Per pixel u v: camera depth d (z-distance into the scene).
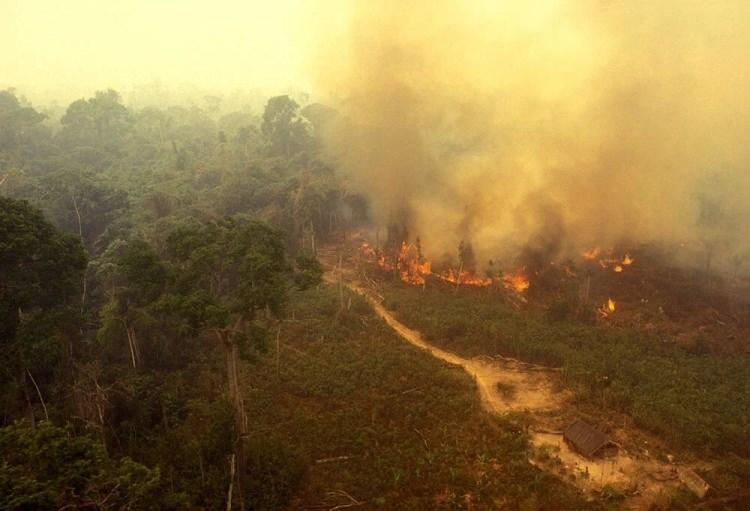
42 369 25.86
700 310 38.53
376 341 33.72
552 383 29.59
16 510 13.00
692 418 25.00
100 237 44.38
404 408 26.80
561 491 21.47
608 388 27.83
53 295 26.47
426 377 29.52
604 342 33.50
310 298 39.62
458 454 23.78
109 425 24.38
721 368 30.59
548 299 41.06
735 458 23.08
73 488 14.09
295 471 22.17
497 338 33.25
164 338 30.59
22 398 24.42
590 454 23.36
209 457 22.33
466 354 32.91
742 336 35.75
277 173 59.97
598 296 41.06
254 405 27.11
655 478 22.39
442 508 20.97
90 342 29.88
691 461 23.30
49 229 26.34
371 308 38.97
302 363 30.88
